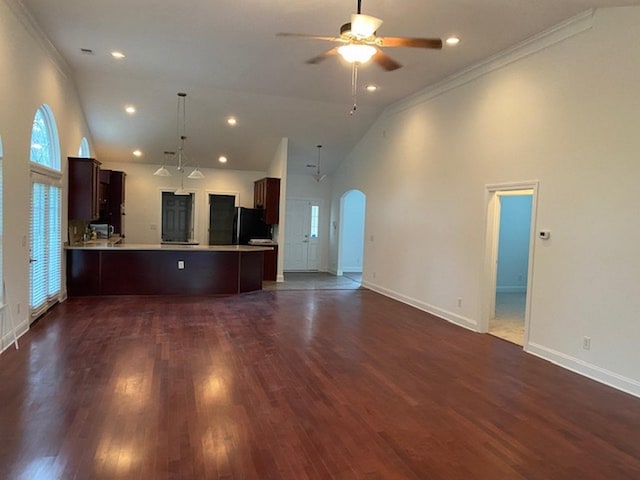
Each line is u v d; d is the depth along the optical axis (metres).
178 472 2.29
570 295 4.16
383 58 3.70
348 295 7.78
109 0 4.03
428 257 6.57
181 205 10.58
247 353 4.29
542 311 4.48
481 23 4.25
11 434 2.62
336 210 10.82
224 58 5.57
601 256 3.86
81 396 3.18
